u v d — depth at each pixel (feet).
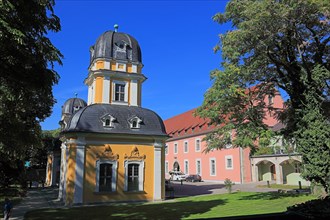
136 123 84.38
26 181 137.18
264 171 145.38
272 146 66.90
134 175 82.12
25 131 39.11
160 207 66.44
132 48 96.58
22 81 32.19
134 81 94.94
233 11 59.00
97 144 78.59
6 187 114.83
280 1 52.65
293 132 60.13
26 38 28.43
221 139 66.69
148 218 51.62
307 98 57.06
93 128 78.13
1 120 36.60
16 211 65.05
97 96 90.07
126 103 92.79
